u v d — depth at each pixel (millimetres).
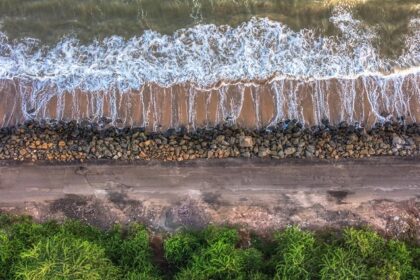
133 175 11961
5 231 10805
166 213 11672
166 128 12141
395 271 9828
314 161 12062
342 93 12234
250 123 12156
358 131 12180
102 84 12188
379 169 12031
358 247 10422
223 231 11000
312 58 12391
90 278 9109
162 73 12273
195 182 11938
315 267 10000
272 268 10242
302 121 12180
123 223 11555
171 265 10844
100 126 12117
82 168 11984
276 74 12281
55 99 12133
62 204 11742
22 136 12039
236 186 11914
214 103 12164
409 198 11844
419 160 12086
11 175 11914
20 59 12305
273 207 11734
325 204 11773
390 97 12250
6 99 12109
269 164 12039
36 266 9047
